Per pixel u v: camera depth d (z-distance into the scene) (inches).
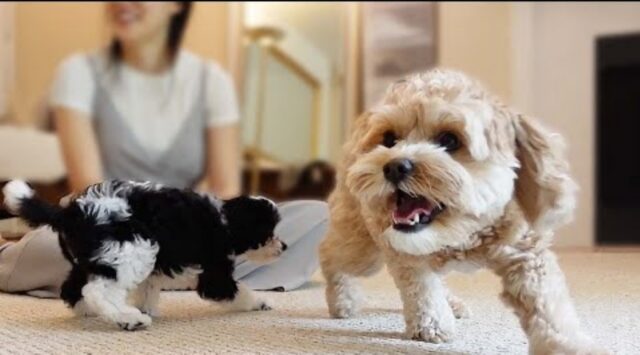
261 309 63.1
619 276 84.6
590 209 141.3
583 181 141.7
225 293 60.8
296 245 78.4
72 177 126.0
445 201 42.8
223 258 61.0
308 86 145.0
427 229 43.5
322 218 79.0
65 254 58.2
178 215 57.4
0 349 46.9
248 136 140.6
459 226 43.5
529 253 43.4
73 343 48.7
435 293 49.4
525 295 42.8
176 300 69.3
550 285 42.8
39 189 124.1
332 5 145.6
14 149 125.3
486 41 141.0
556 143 44.8
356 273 56.2
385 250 48.8
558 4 141.7
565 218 44.7
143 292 59.3
